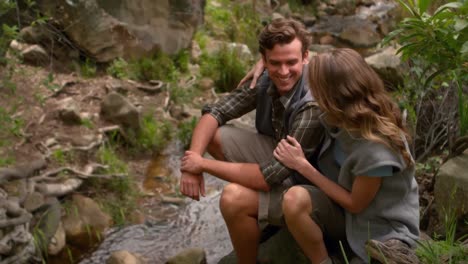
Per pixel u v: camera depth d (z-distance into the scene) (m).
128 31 5.80
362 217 2.69
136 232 4.00
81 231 3.92
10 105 4.67
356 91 2.48
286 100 2.94
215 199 4.41
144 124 5.10
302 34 2.91
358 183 2.56
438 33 3.09
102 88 5.37
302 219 2.72
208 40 6.93
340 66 2.49
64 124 4.67
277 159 2.77
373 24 9.42
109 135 4.80
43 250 3.62
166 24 6.16
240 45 6.90
